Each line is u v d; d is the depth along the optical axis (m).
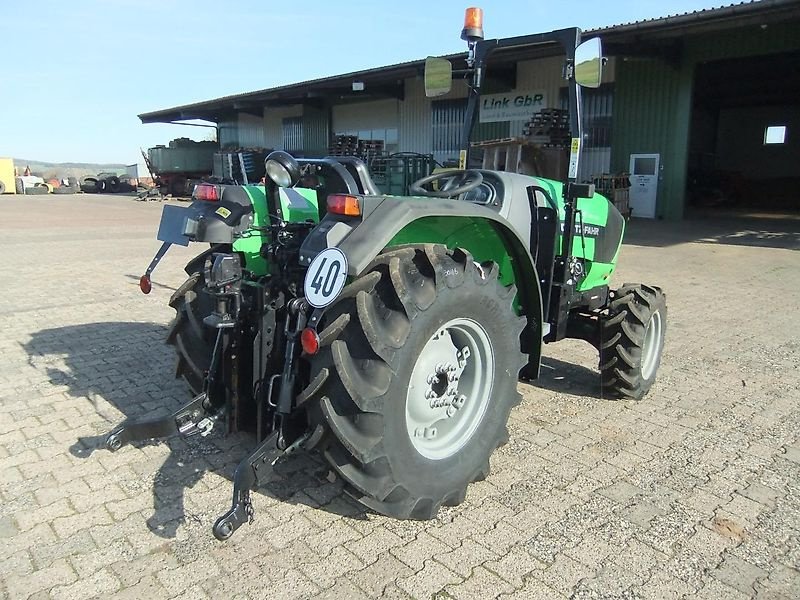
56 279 8.14
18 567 2.39
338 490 2.94
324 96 22.11
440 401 2.71
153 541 2.55
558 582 2.35
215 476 3.07
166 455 3.27
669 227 14.66
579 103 3.62
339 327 2.31
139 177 40.44
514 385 2.99
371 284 2.38
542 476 3.14
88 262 9.60
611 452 3.41
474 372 2.87
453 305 2.54
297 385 2.48
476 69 4.23
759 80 20.25
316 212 3.52
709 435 3.64
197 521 2.69
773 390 4.38
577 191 3.59
